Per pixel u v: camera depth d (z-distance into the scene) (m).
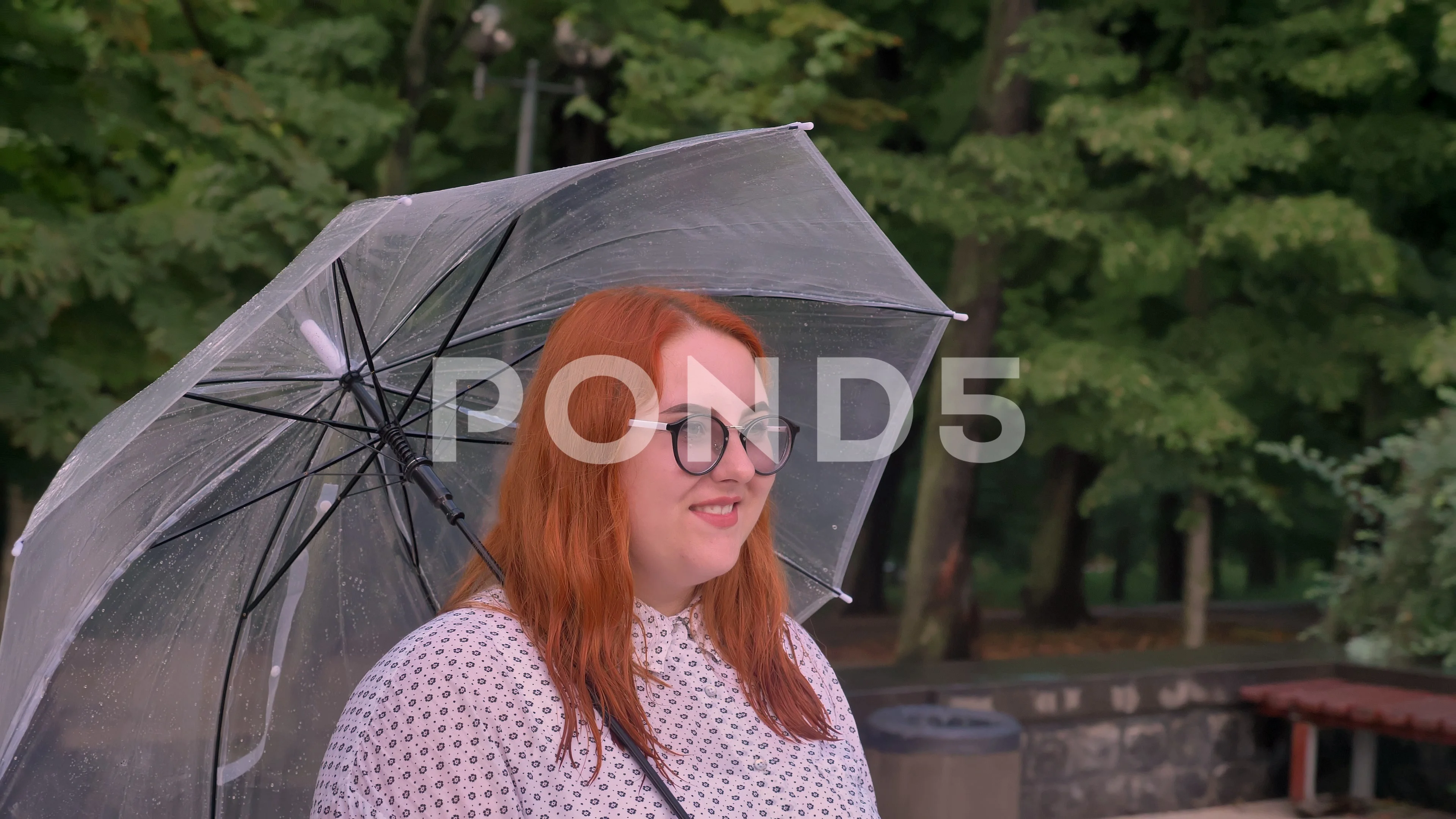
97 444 2.09
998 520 24.95
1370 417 16.64
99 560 2.21
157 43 12.39
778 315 2.73
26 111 10.09
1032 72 14.23
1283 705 9.46
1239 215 13.47
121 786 2.36
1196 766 9.60
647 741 1.95
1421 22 14.33
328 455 2.57
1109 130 13.30
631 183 2.43
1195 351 14.97
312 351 2.49
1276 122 15.62
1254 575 31.52
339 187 11.19
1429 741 8.52
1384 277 13.68
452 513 2.37
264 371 2.41
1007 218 13.68
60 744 2.27
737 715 2.09
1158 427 13.84
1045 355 14.04
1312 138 14.23
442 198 2.39
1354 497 10.73
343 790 1.81
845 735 2.30
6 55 10.16
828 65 13.68
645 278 2.58
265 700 2.53
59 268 9.89
